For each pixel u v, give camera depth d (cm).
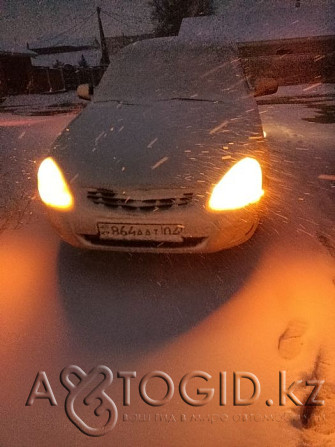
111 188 214
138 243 227
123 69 343
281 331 203
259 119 292
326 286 238
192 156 228
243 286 239
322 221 324
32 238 303
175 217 213
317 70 1912
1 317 218
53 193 228
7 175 470
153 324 211
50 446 150
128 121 269
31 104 1680
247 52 1911
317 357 186
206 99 309
